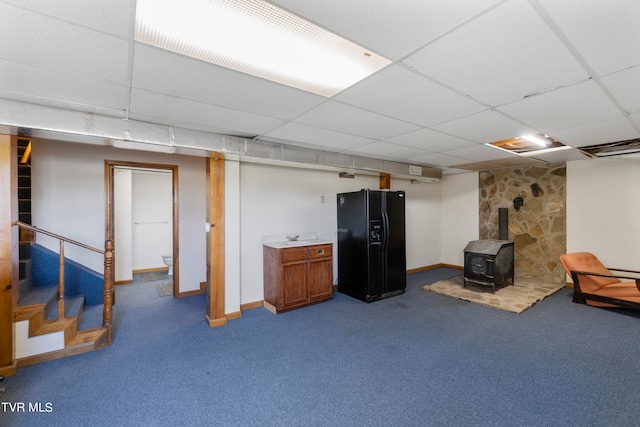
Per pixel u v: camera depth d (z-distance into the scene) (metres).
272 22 1.32
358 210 4.48
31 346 2.63
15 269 2.55
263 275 4.31
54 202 3.80
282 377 2.44
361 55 1.58
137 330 3.37
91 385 2.33
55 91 1.95
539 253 5.34
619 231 4.50
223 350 2.90
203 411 2.04
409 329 3.38
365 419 1.96
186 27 1.34
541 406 2.06
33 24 1.26
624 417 1.94
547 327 3.38
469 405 2.08
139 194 6.32
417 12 1.23
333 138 3.31
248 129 2.93
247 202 4.18
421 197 6.49
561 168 5.06
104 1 1.15
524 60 1.62
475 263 4.83
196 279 4.80
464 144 3.62
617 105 2.29
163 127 2.70
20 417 1.97
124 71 1.71
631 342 2.98
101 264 4.11
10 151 2.44
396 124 2.79
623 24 1.29
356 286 4.52
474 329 3.36
